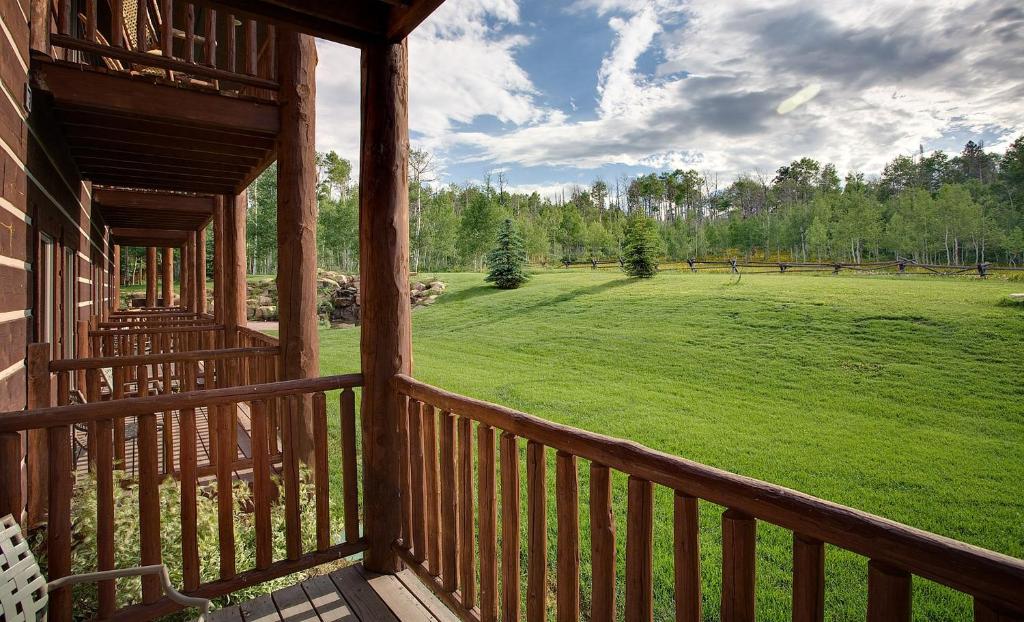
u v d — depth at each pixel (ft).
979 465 18.76
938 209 133.08
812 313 43.91
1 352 6.93
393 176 7.88
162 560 6.97
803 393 28.37
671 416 25.17
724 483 3.46
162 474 11.60
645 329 46.85
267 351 13.53
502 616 5.74
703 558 12.37
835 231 145.89
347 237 126.82
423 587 7.43
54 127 11.66
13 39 7.72
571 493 4.92
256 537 7.07
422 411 7.29
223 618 6.61
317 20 7.26
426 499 7.25
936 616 10.34
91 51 10.46
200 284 30.91
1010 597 2.21
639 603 4.10
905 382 28.58
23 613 4.22
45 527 7.48
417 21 7.05
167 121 11.94
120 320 30.91
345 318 77.30
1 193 6.98
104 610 5.94
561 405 27.48
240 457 13.17
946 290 47.91
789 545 13.10
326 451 7.63
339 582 7.53
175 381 22.44
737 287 60.03
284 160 13.16
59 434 5.60
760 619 10.04
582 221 175.11
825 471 18.45
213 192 20.83
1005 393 25.98
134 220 28.71
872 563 2.80
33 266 9.46
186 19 12.05
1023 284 49.83
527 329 53.83
